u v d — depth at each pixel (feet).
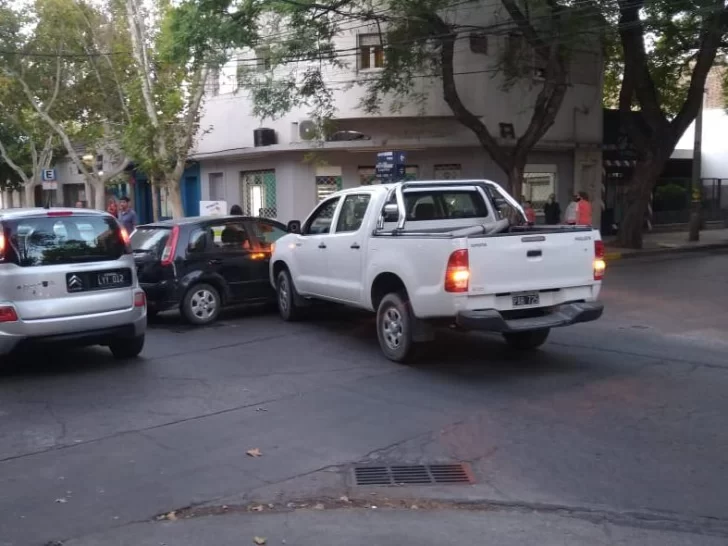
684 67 77.30
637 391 24.36
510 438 20.20
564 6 59.21
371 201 30.60
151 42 66.90
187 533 15.11
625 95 72.02
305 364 29.12
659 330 34.42
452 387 25.26
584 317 26.17
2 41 76.13
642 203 73.36
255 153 75.25
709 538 14.62
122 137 69.67
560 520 15.48
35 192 128.67
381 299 30.12
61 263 27.66
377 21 61.05
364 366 28.55
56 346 27.68
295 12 58.90
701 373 26.55
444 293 25.20
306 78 63.46
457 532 15.01
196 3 56.03
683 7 54.95
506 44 68.64
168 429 21.56
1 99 80.74
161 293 37.14
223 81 78.54
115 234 29.30
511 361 28.73
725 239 85.61
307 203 74.49
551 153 77.71
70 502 16.66
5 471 18.60
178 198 66.13
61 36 74.43
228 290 38.58
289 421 22.03
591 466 18.20
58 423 22.30
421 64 61.72
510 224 30.45
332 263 32.91
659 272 57.47
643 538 14.66
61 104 81.56
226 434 21.02
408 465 18.48
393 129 69.87
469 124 62.23
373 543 14.57
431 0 56.39
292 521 15.62
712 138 112.06
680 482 17.20
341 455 19.22
